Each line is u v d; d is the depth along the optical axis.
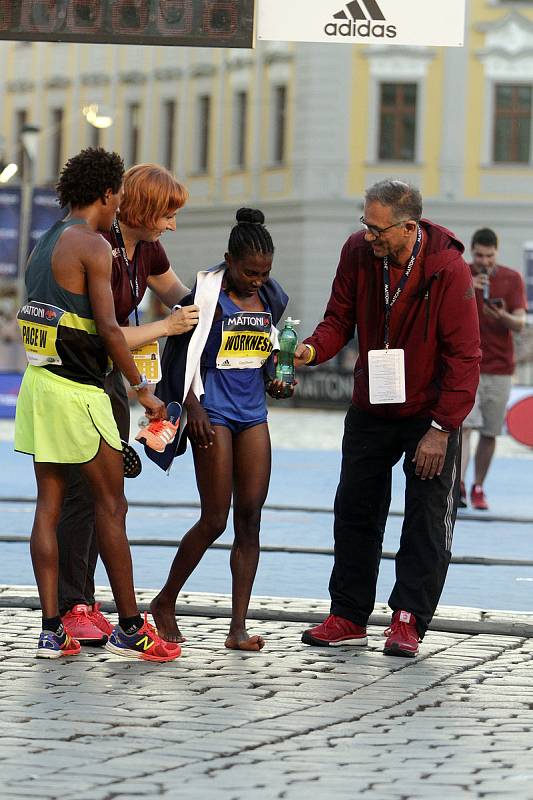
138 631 16.88
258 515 17.97
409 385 18.00
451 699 15.37
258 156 106.56
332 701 15.13
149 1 23.19
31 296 16.97
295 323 18.03
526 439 54.84
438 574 17.97
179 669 16.53
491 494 38.62
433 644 18.39
